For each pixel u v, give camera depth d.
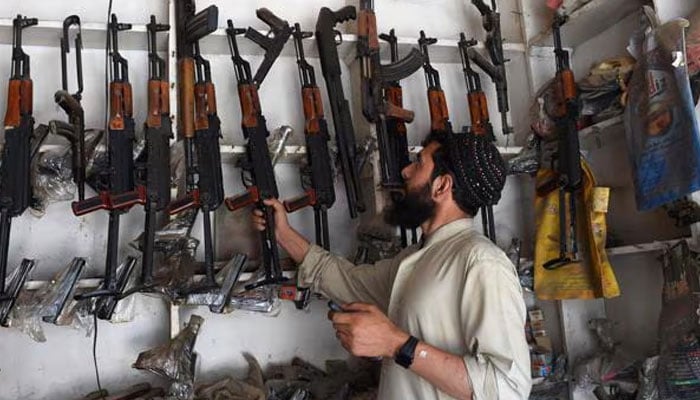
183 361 1.59
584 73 2.12
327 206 1.76
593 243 1.82
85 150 1.63
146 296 1.78
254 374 1.81
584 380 1.94
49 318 1.52
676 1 1.67
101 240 1.82
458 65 2.27
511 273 1.17
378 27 2.21
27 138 1.54
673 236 1.77
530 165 1.98
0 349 1.71
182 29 1.75
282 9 2.11
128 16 1.95
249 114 1.73
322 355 1.97
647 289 1.88
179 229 1.64
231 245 1.81
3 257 1.47
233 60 1.78
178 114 1.73
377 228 1.84
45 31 1.74
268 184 1.68
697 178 1.46
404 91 2.19
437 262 1.25
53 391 1.73
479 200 1.31
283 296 1.74
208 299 1.63
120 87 1.62
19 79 1.57
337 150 1.88
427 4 2.28
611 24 2.00
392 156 1.83
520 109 2.20
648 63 1.61
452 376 1.08
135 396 1.68
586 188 1.86
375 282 1.57
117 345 1.80
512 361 1.08
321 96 2.03
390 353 1.12
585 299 2.01
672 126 1.53
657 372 1.62
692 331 1.54
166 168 1.60
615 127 1.84
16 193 1.50
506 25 2.25
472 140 1.34
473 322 1.13
